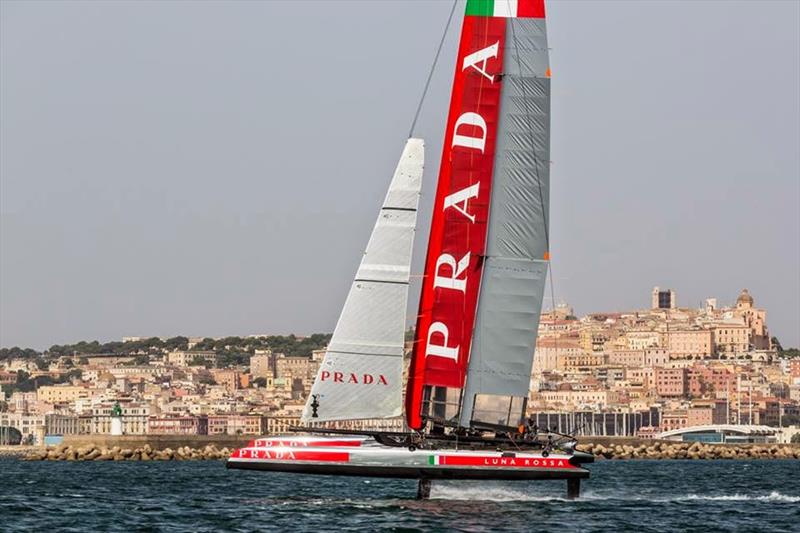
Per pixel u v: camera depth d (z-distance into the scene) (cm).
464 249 17612
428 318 17688
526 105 17638
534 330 17688
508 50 17638
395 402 17712
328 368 17712
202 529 17050
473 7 17638
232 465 17375
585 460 17575
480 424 17650
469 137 17612
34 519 18725
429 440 17575
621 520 18000
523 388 17712
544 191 17650
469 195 17600
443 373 17650
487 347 17662
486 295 17650
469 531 16300
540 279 17675
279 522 17512
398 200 17750
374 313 17712
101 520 18450
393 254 17738
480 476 17375
